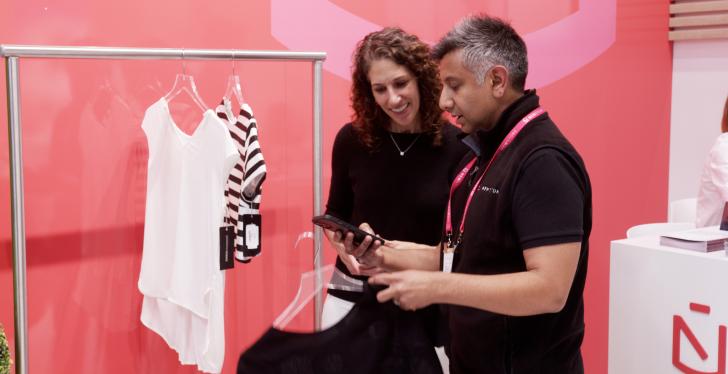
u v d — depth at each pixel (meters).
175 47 2.53
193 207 2.17
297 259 2.89
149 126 2.23
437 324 1.86
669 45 4.37
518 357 1.66
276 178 2.80
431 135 2.33
